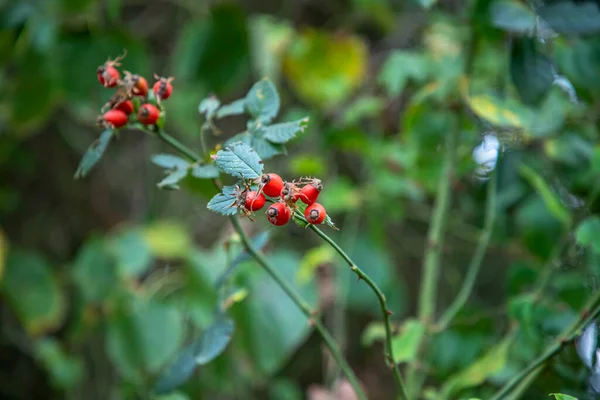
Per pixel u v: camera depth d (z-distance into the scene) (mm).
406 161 676
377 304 768
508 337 563
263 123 454
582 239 513
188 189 644
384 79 682
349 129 692
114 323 748
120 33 791
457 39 748
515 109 585
